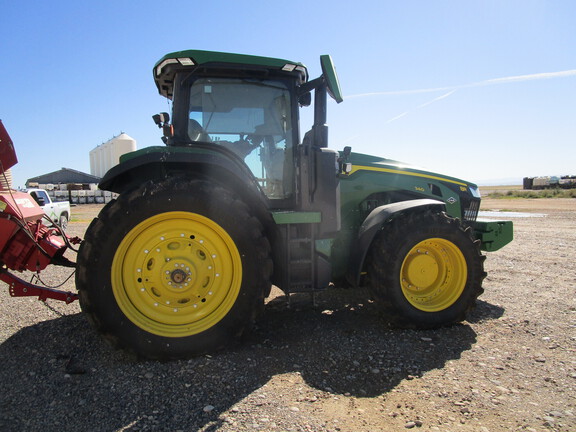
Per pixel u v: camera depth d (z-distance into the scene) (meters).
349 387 2.50
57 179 41.41
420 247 3.55
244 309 2.96
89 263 2.75
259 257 2.98
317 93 3.69
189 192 2.88
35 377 2.61
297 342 3.17
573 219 12.79
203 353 2.89
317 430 2.05
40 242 3.24
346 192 4.07
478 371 2.69
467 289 3.51
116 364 2.78
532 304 4.08
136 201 2.81
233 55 3.40
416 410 2.25
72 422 2.12
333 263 3.93
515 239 8.54
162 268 2.92
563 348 3.04
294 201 3.65
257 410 2.22
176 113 3.46
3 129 3.14
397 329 3.44
